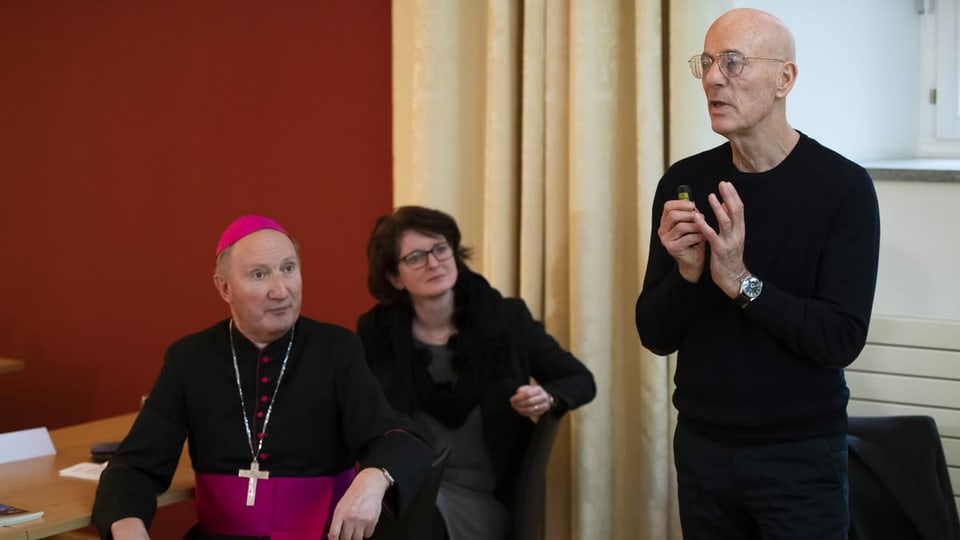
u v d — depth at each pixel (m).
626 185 3.89
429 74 4.11
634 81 3.83
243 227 3.05
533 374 3.71
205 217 4.98
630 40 3.84
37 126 5.44
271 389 3.05
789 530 2.41
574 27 3.79
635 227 3.88
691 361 2.52
